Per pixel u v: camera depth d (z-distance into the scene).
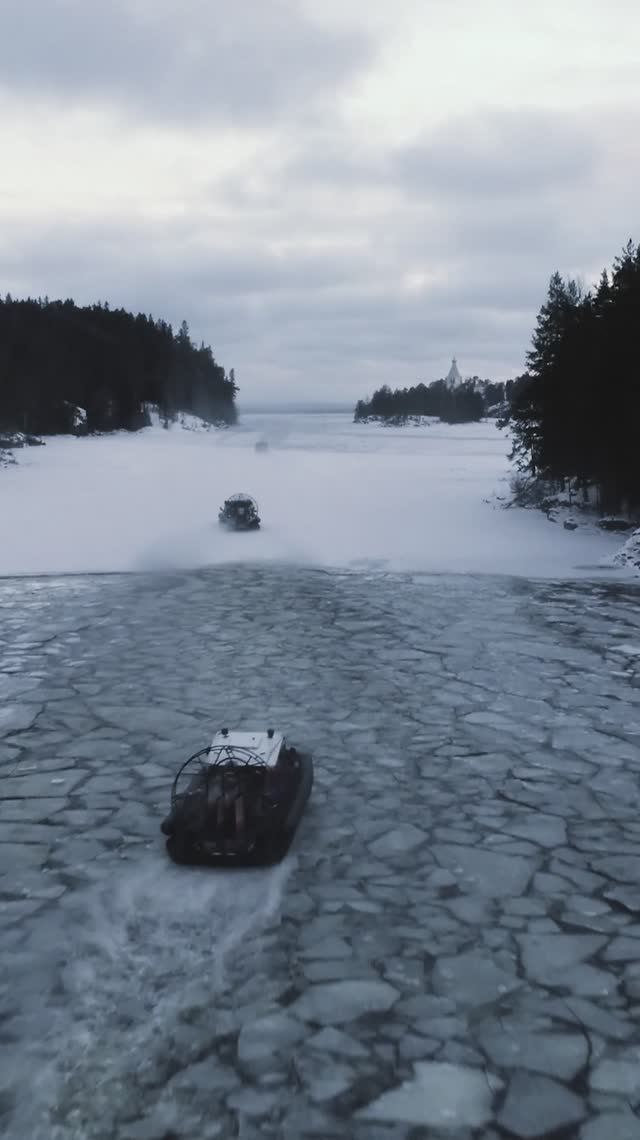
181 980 6.95
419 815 9.91
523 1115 5.54
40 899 8.15
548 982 6.91
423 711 13.31
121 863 8.84
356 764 11.33
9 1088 5.77
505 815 9.93
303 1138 5.34
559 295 41.53
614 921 7.78
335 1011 6.56
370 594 21.30
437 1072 5.93
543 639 17.31
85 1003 6.66
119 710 13.38
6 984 6.89
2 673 15.21
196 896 8.20
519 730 12.52
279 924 7.73
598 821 9.78
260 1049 6.15
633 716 13.09
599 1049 6.14
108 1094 5.71
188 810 9.02
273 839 8.90
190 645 16.92
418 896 8.20
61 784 10.75
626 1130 5.41
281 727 12.62
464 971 7.05
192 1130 5.41
